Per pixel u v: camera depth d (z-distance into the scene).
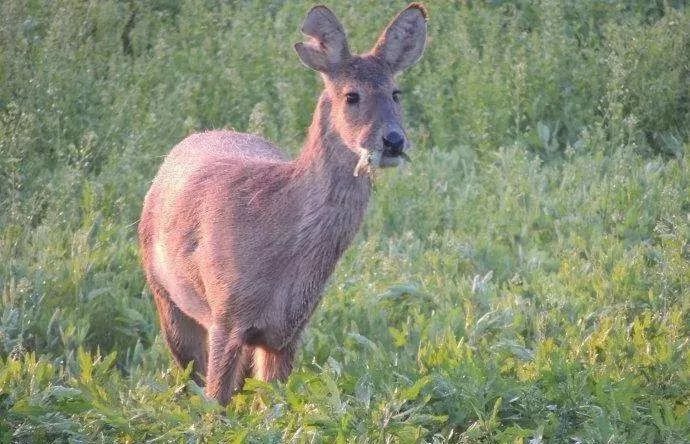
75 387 9.80
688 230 13.85
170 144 16.02
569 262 13.52
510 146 16.70
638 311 12.46
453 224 15.09
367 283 12.93
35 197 13.84
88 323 11.88
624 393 10.05
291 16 19.23
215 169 10.66
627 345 11.26
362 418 9.61
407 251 14.12
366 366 10.70
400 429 9.30
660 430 9.86
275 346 10.34
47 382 10.08
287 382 10.42
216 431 9.21
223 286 10.09
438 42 18.72
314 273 10.09
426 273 13.57
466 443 9.44
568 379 10.14
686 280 12.62
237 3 19.88
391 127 9.95
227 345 10.19
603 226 14.70
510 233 14.72
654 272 12.80
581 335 11.53
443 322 11.93
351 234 10.17
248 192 10.14
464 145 17.03
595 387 10.30
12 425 9.18
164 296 11.54
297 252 9.99
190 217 10.55
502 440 9.47
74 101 16.33
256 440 9.10
